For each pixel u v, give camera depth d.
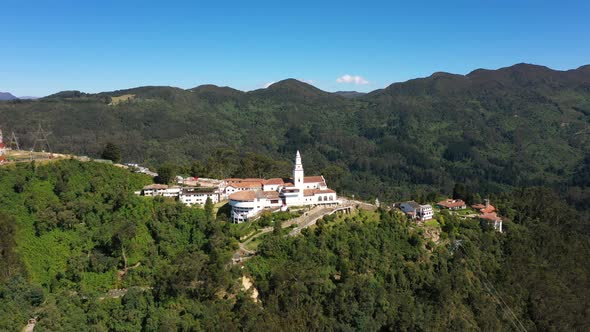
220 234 149.00
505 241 185.12
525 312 155.75
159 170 188.12
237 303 125.00
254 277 134.50
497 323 145.12
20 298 116.00
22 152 188.75
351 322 131.25
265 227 161.75
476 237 178.88
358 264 147.38
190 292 126.62
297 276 133.38
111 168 179.88
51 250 135.50
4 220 133.50
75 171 167.62
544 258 182.50
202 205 179.12
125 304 120.56
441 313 140.50
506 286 160.75
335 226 160.00
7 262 123.25
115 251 138.75
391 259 154.88
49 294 124.62
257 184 196.50
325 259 144.38
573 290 167.50
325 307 133.38
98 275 133.50
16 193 148.50
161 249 146.38
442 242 172.62
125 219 152.50
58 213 142.88
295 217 168.50
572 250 192.75
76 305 120.62
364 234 159.12
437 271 157.12
